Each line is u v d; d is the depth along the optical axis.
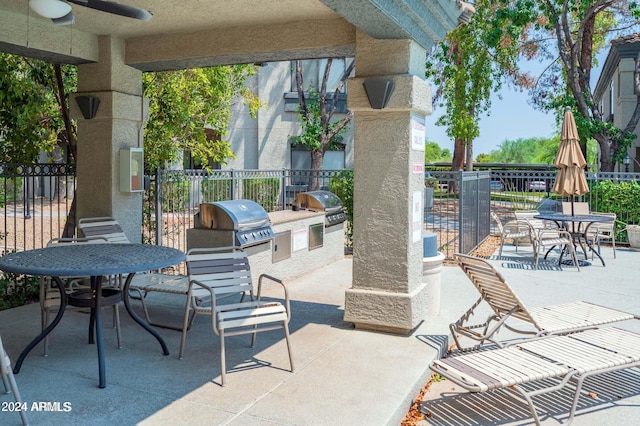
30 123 8.48
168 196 9.55
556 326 5.12
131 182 7.39
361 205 5.81
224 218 7.27
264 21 6.38
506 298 5.17
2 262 4.47
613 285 8.70
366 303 5.75
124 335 5.62
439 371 4.05
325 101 19.97
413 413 4.17
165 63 7.28
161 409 3.87
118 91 7.27
